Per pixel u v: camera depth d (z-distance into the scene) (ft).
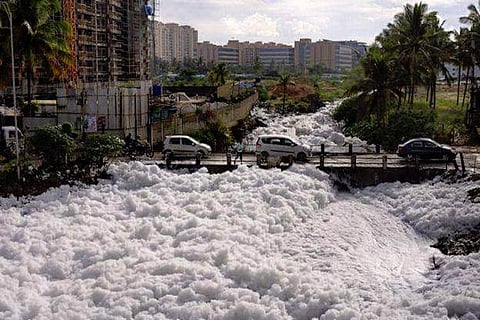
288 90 374.22
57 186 97.66
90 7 294.05
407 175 109.19
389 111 171.42
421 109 188.14
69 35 152.87
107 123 135.95
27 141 112.88
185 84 355.97
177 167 112.37
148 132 138.21
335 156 126.31
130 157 121.60
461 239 85.66
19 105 172.14
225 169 112.37
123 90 139.54
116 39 333.21
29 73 144.25
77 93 143.02
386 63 169.48
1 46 135.85
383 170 109.91
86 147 105.50
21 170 98.37
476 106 171.42
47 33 140.67
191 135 150.51
